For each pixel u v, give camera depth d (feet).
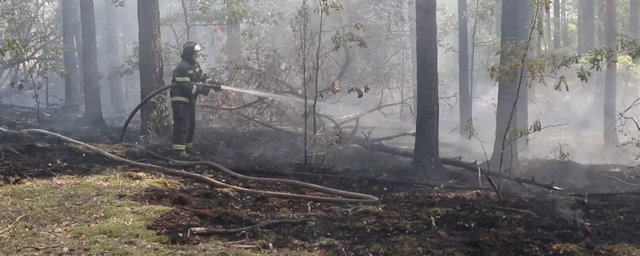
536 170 30.76
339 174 27.50
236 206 21.01
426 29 27.94
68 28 62.90
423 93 28.22
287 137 36.04
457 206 21.11
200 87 31.32
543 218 19.62
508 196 23.06
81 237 16.93
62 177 23.79
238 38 44.16
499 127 30.14
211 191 22.67
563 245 16.93
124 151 29.27
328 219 19.22
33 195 20.93
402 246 16.88
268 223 18.52
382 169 29.40
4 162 25.86
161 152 31.42
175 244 16.53
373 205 21.35
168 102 38.40
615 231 18.48
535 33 43.21
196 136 37.32
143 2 37.37
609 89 45.70
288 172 26.94
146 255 15.55
